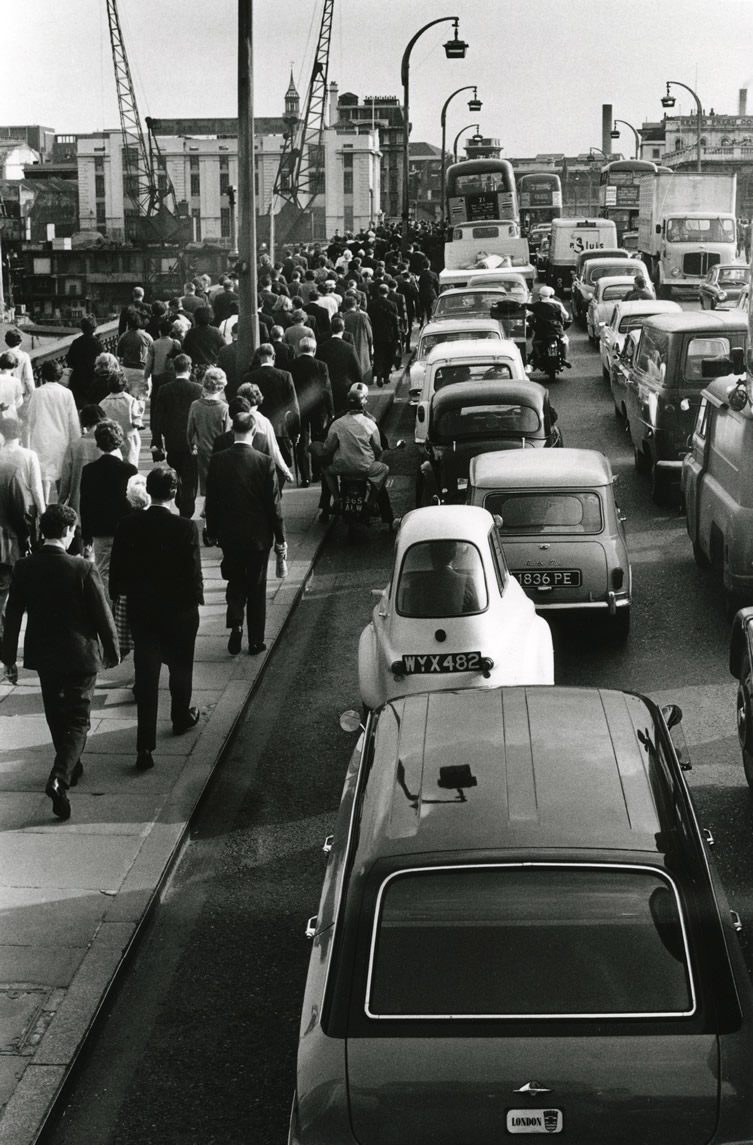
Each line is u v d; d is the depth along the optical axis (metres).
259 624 12.10
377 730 5.95
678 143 120.56
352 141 158.12
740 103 120.25
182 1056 6.38
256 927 7.58
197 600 9.79
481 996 4.61
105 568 11.12
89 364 18.34
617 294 36.16
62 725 8.73
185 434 15.24
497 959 4.67
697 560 14.79
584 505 12.17
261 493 11.77
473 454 15.66
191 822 8.85
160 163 168.25
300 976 7.06
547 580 12.03
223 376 14.47
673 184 48.19
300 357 18.03
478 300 28.94
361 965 4.70
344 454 16.45
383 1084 4.48
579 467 12.48
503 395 15.82
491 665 9.20
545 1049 4.50
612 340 26.98
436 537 9.73
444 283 37.38
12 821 8.66
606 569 12.03
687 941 4.68
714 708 10.79
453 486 15.72
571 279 51.78
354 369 20.08
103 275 159.00
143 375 20.38
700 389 17.61
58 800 8.62
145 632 9.66
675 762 5.75
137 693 9.50
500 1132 4.45
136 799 9.01
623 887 4.78
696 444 14.83
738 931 5.50
